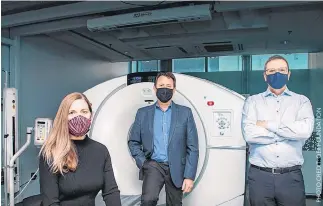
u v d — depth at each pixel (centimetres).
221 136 240
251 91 780
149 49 683
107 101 265
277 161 190
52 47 575
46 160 153
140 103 259
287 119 198
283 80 198
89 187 158
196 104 245
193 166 219
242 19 457
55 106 582
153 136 222
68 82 626
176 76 253
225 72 801
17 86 482
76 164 155
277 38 579
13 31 482
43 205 152
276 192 191
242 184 237
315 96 638
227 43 621
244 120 206
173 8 395
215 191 240
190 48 673
